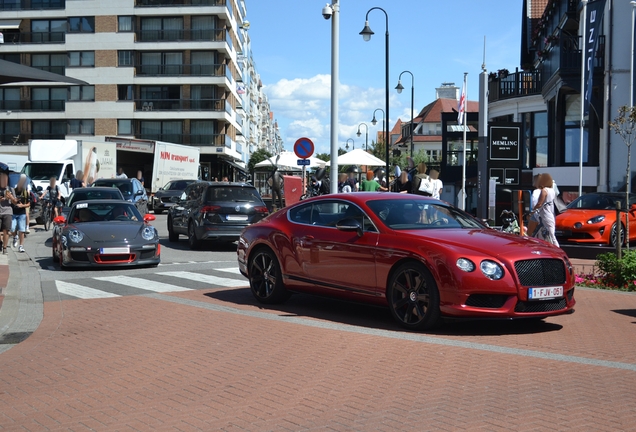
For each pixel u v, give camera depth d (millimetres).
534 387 5562
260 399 5305
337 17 16797
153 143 37250
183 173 41688
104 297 10555
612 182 25203
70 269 14203
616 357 6609
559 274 7754
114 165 35875
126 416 4938
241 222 17969
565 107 28078
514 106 34062
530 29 41844
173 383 5789
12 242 19750
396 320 7984
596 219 16078
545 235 13461
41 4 62344
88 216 15031
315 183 27953
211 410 5051
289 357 6621
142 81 61125
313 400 5266
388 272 8023
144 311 9281
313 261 8938
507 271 7398
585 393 5395
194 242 18516
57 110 62125
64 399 5383
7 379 6031
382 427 4637
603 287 11430
